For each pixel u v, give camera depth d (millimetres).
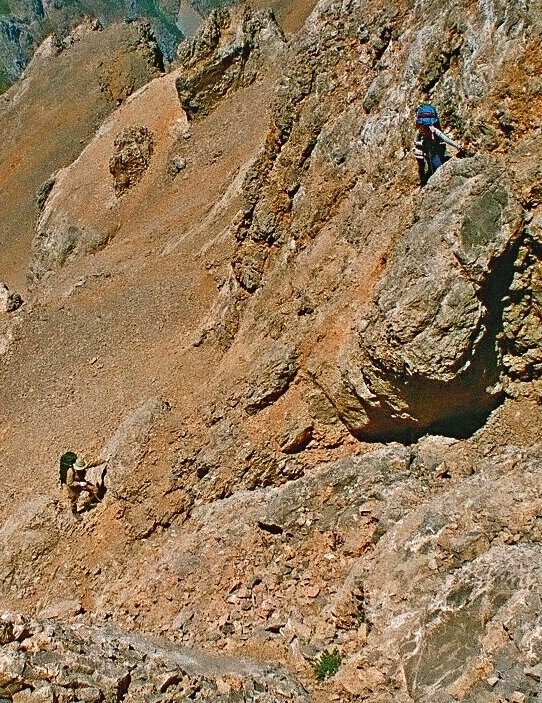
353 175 19922
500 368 15641
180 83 45625
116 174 45812
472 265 14453
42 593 19484
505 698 10273
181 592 16203
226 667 12883
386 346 15172
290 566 15500
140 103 51219
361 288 18047
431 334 14648
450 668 11172
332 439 18297
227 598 15461
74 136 68750
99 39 74312
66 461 21078
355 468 16406
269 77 45625
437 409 15859
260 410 19125
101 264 37969
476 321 14555
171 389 24688
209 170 42094
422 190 16422
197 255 33781
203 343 25641
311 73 22594
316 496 16266
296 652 13234
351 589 13289
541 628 10672
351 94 21438
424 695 11078
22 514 21062
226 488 19062
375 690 11648
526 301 15062
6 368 30781
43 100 72875
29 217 66125
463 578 11992
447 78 16969
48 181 53531
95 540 19938
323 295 19062
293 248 21328
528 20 15273
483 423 15938
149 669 11922
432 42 17625
